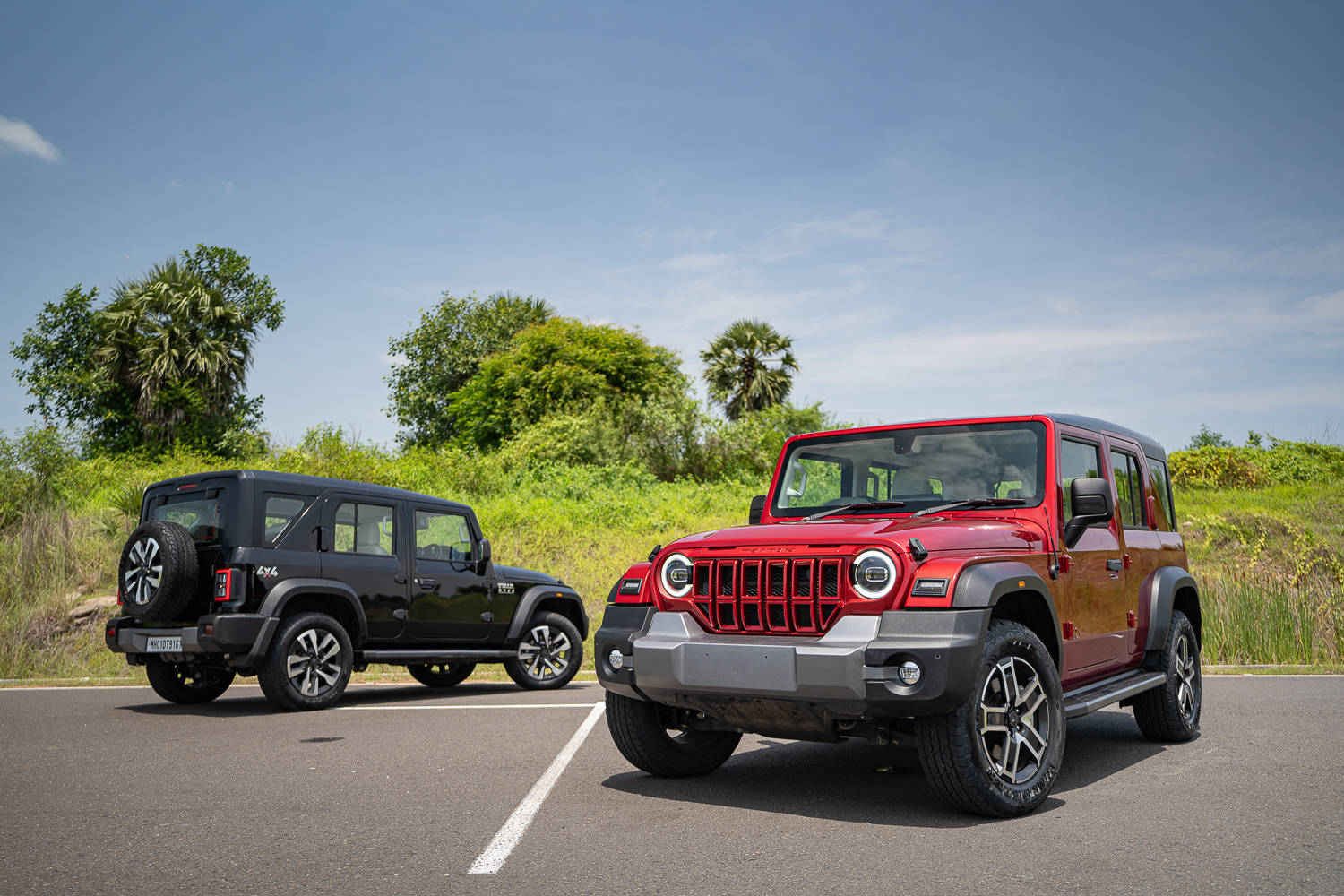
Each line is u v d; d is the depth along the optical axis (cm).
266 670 805
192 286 3120
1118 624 584
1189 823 423
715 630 464
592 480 2347
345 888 339
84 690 987
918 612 422
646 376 3797
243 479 823
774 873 354
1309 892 328
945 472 557
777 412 2831
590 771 549
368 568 896
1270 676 988
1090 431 593
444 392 4684
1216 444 2723
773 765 575
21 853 383
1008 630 446
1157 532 668
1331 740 626
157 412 2998
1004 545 479
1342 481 2419
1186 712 643
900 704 412
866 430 595
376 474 2062
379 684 1106
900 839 402
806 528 478
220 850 386
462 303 4812
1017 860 368
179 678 876
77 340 3156
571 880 347
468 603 978
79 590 1377
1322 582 1273
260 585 816
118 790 497
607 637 490
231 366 3119
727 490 2323
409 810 454
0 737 671
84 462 2206
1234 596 1193
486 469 2359
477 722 741
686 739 548
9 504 1583
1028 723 455
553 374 3488
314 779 527
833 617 436
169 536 802
